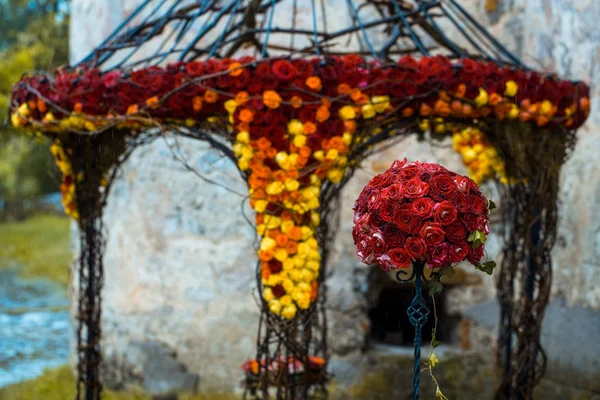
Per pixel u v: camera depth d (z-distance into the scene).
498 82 2.35
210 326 4.18
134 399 4.12
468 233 1.77
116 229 4.40
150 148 4.26
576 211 3.56
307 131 2.19
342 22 4.04
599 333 3.28
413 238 1.74
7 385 4.58
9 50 9.99
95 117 2.36
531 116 2.45
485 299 4.21
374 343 4.37
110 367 4.39
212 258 4.18
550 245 2.83
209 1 2.73
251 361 2.77
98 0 4.49
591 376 3.32
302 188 2.24
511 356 3.03
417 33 4.03
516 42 4.18
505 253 3.07
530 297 2.82
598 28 3.38
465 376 4.10
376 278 4.30
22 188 17.44
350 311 4.12
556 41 3.78
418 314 1.83
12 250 11.45
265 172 2.22
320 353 3.97
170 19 2.70
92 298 2.98
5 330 6.41
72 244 4.82
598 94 3.40
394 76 2.23
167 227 4.25
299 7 4.06
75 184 2.81
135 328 4.30
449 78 2.28
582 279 3.47
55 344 5.95
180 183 4.21
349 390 4.06
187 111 2.30
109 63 4.29
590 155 3.46
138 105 2.31
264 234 2.25
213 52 2.50
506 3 4.16
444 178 1.76
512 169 2.80
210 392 4.16
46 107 2.46
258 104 2.17
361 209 1.85
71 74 2.49
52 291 8.34
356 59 2.23
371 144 2.39
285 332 2.31
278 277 2.25
